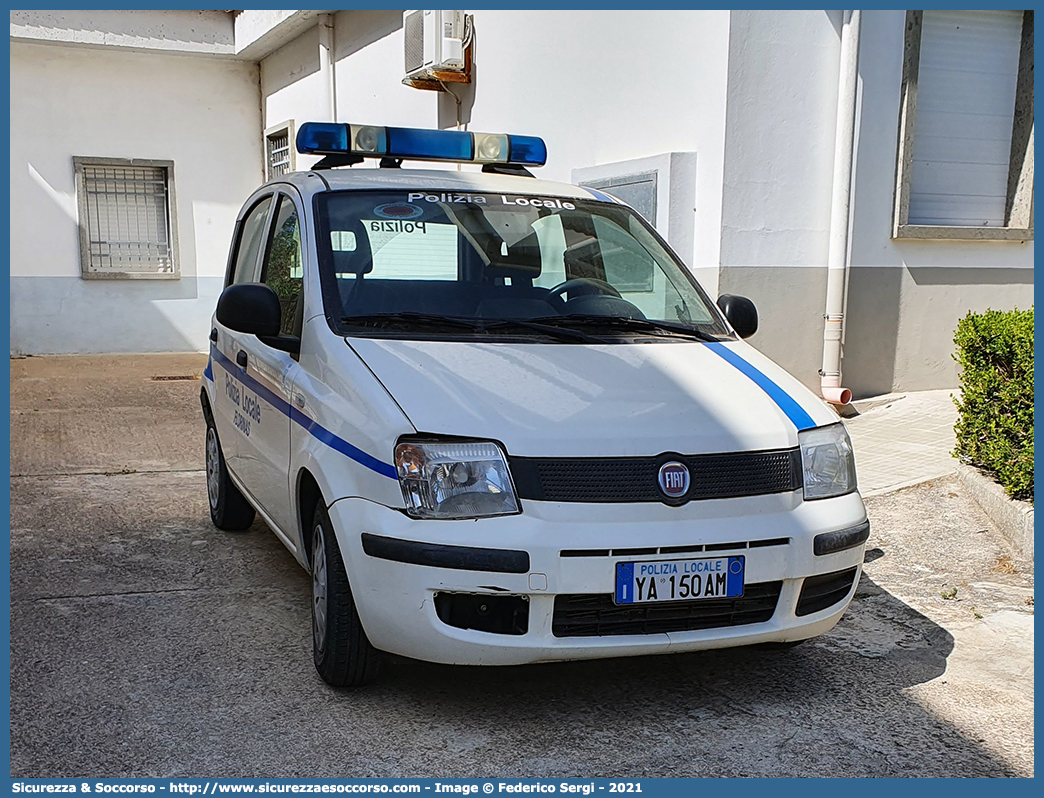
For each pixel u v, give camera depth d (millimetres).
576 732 3303
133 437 8359
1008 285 8867
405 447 3146
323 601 3566
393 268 4047
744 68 7492
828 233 8055
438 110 11219
